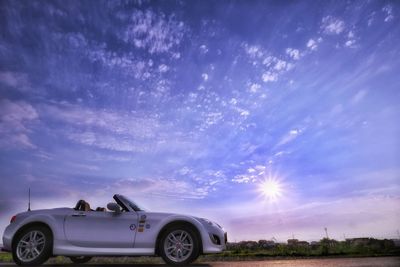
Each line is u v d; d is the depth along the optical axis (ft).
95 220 20.68
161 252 19.97
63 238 20.36
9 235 20.56
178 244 20.15
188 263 19.65
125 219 20.70
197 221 20.45
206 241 19.99
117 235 20.34
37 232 20.74
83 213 20.98
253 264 18.81
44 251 20.25
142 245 20.20
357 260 19.02
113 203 20.66
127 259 27.55
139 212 21.17
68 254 20.24
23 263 20.10
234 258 26.16
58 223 20.65
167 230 20.29
